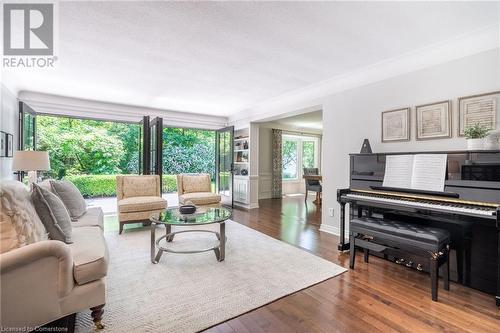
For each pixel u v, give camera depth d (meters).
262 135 7.44
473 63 2.41
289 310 1.82
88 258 1.56
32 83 3.84
